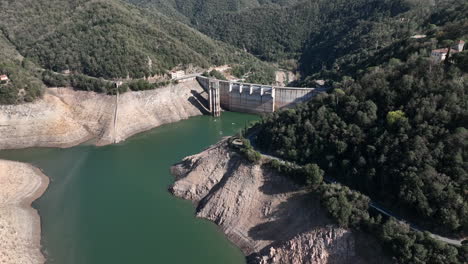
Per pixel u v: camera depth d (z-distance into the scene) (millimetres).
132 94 170750
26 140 141500
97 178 117000
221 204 91562
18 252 77875
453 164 68438
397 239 63562
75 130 151625
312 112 97062
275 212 83438
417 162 71938
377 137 82250
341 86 114500
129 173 120500
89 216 95438
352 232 70625
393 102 87188
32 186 109375
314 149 91125
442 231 65938
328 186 78688
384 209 74312
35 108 147375
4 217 87000
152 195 105062
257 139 105625
